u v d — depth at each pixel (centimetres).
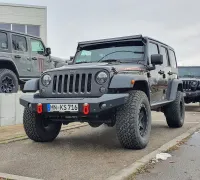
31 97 488
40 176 352
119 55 577
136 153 453
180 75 1324
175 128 711
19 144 522
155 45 622
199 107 1316
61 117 492
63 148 491
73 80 467
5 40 815
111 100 429
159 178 343
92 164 398
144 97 480
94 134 628
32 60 899
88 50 611
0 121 705
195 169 376
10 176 350
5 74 776
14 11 1967
